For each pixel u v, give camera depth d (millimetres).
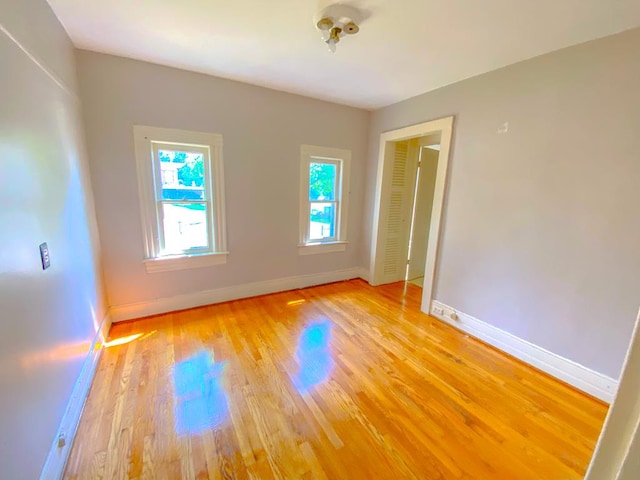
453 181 2678
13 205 1105
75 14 1713
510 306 2316
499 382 1996
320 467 1357
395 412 1699
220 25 1819
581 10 1520
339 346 2379
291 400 1764
